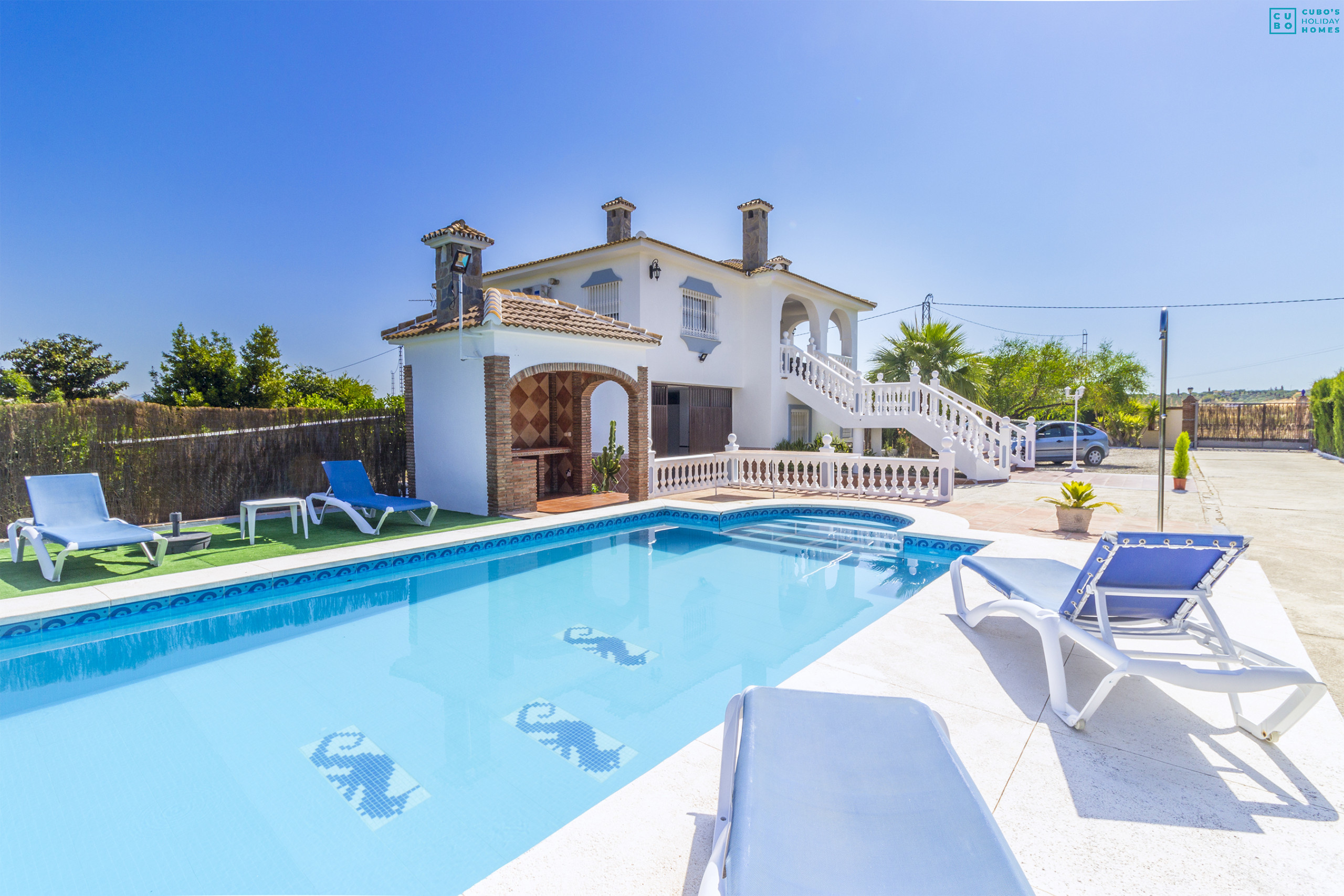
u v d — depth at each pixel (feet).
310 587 23.53
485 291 37.35
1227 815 8.16
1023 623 16.29
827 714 7.61
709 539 33.91
